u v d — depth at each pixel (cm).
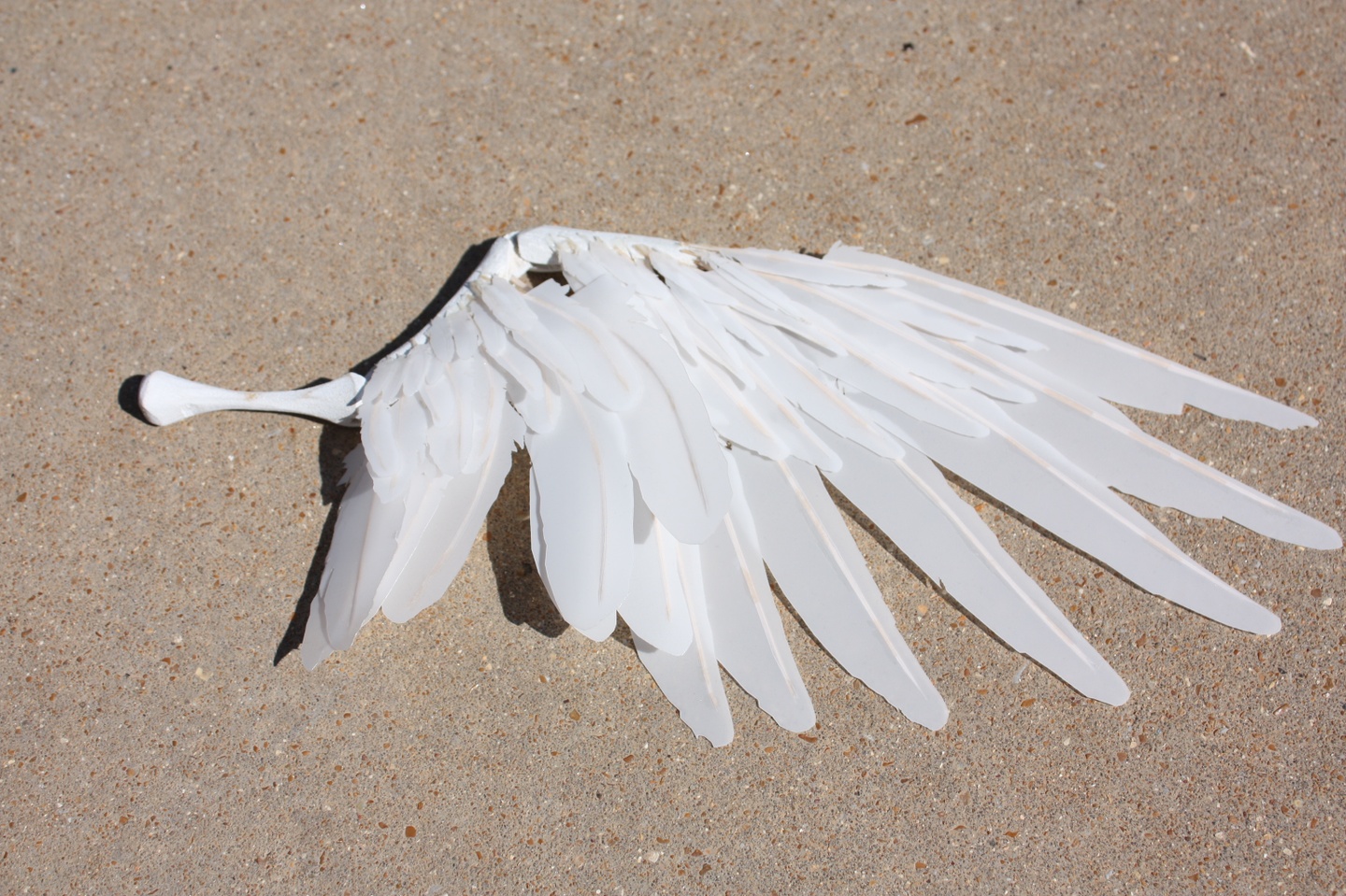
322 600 142
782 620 147
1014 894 146
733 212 152
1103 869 146
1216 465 149
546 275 151
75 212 151
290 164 152
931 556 145
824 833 146
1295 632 148
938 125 153
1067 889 146
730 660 144
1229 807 146
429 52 154
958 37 154
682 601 144
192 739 146
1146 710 147
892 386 145
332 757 146
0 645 146
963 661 147
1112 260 152
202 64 153
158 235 151
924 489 145
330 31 154
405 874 145
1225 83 154
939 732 147
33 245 150
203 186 151
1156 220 152
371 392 144
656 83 154
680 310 146
